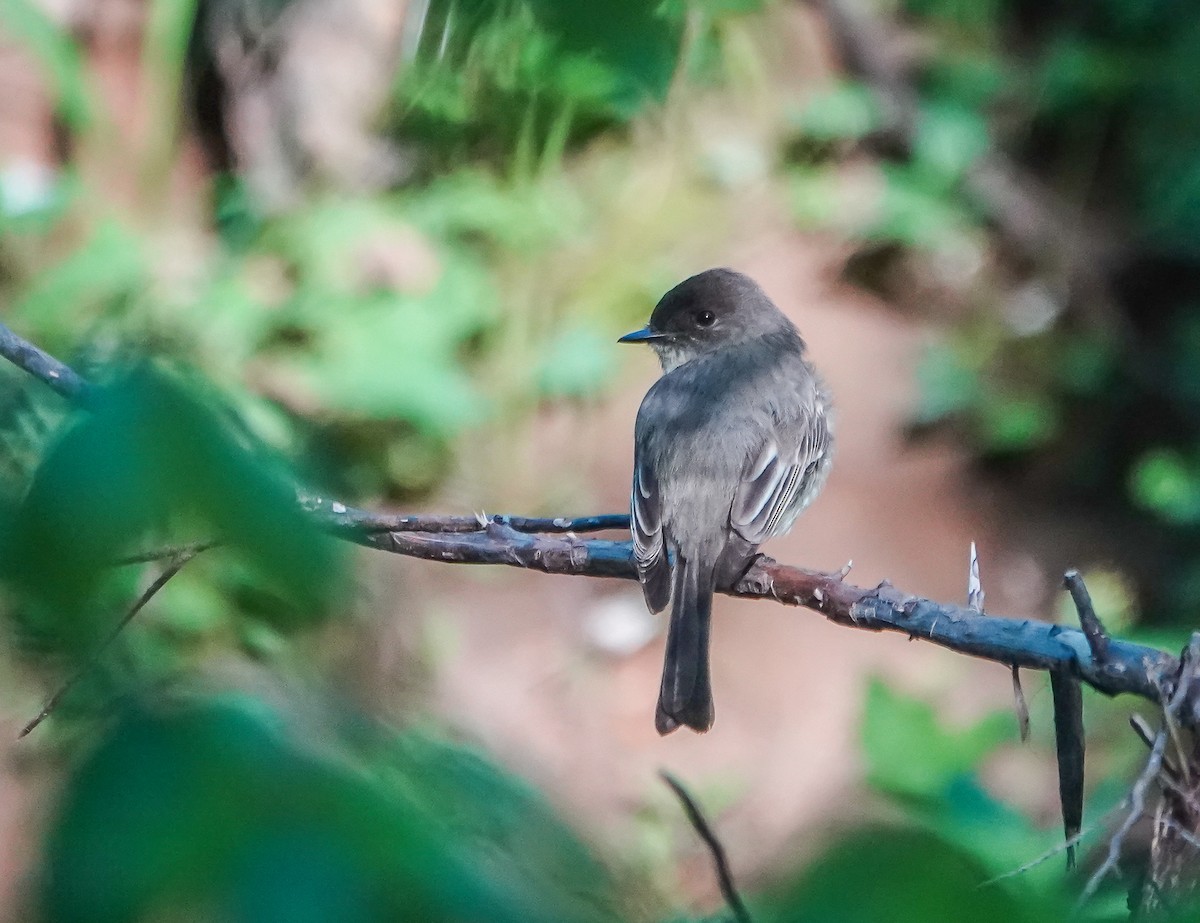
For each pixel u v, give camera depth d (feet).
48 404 7.64
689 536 24.16
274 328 43.42
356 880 5.12
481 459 44.39
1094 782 30.99
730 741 37.88
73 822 5.16
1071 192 54.70
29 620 5.69
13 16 41.78
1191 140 53.21
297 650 6.49
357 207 45.98
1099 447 47.93
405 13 43.60
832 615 16.11
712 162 52.19
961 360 49.34
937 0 58.39
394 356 43.42
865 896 5.11
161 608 21.88
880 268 52.49
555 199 48.32
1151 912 5.68
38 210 42.68
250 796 5.27
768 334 28.45
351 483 7.22
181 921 5.00
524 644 40.70
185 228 46.37
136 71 46.06
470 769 5.97
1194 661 11.61
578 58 8.17
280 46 46.37
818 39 55.93
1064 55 55.16
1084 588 12.05
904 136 54.90
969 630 14.12
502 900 5.24
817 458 26.94
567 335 46.96
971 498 46.32
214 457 5.84
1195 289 51.55
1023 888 5.36
